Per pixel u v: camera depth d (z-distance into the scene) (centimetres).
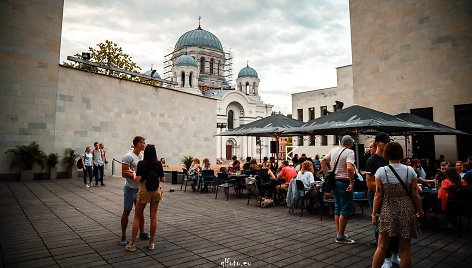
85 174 1344
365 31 1944
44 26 1648
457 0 1574
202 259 475
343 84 3114
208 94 6500
